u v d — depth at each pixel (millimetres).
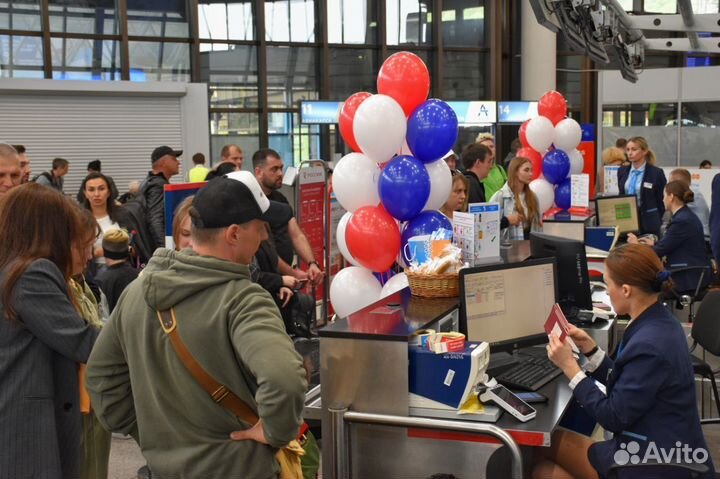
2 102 9336
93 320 2395
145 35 11672
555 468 2756
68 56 11047
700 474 2318
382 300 2996
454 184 4379
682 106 11305
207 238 1696
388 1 13750
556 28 5691
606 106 11750
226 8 12320
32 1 10742
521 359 3086
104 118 10000
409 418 2395
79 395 2244
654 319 2453
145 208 4688
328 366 2545
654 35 14766
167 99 10422
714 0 13906
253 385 1709
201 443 1696
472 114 11906
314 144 13398
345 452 2512
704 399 4695
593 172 10875
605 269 2561
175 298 1658
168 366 1681
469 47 14789
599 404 2422
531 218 5668
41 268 2088
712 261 7332
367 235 3619
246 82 12680
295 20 12961
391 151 3674
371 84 13836
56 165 8844
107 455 2535
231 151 6887
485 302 2988
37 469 2064
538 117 7230
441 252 3037
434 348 2441
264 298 1686
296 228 4621
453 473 2518
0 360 2061
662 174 7652
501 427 2377
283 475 1813
